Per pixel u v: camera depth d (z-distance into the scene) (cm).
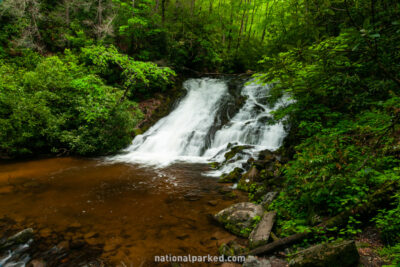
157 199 603
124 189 675
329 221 347
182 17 2447
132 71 1182
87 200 589
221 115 1477
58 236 421
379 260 271
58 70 1160
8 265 347
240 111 1470
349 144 325
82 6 1856
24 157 1014
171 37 2097
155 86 1680
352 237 323
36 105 999
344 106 540
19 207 539
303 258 279
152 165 955
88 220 484
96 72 1420
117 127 1177
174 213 521
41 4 1700
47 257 363
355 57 216
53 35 1652
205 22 2597
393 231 297
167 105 1656
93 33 1802
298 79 236
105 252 376
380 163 358
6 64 1272
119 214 514
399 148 349
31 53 1445
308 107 544
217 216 489
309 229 346
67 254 370
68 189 665
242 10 2609
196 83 2011
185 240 411
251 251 348
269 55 1304
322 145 355
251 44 2636
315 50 190
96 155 1106
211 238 418
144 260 356
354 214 339
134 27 1805
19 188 662
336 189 318
